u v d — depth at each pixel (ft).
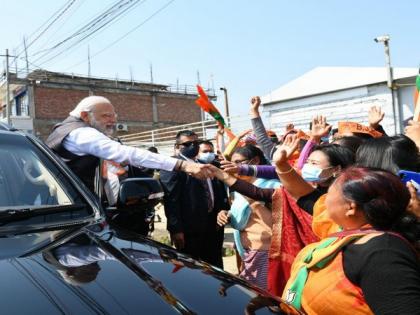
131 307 4.61
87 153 9.59
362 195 5.62
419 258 5.36
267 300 5.69
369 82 38.34
